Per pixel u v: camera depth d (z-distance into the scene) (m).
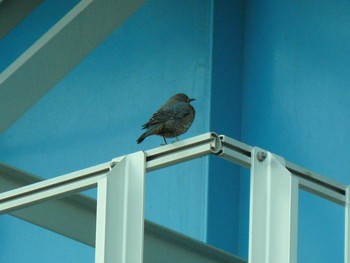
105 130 17.12
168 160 9.16
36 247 17.41
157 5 16.88
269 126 15.66
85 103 17.47
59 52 12.34
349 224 10.23
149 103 16.62
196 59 16.20
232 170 15.84
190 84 16.17
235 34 16.25
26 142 18.08
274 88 15.73
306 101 15.29
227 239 15.60
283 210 8.90
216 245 15.52
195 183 15.78
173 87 16.38
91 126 17.33
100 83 17.34
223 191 15.70
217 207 15.60
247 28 16.31
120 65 17.14
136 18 17.08
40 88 12.35
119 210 9.11
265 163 9.07
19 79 12.28
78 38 12.38
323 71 15.20
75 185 9.83
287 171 8.97
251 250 8.80
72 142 17.52
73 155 17.45
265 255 8.82
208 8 16.23
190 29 16.39
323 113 15.05
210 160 15.66
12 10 13.28
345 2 15.16
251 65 16.12
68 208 12.05
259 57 16.05
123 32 17.19
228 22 16.23
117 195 9.15
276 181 8.98
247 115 15.99
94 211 12.11
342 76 14.95
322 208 14.71
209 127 15.76
